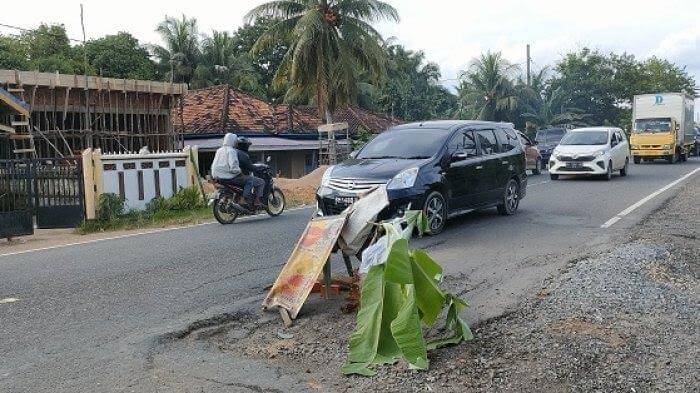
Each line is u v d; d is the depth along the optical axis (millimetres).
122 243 9953
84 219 12430
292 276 5812
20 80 18719
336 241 5730
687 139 32781
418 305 4645
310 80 33406
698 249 8430
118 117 21891
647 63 71750
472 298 6129
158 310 5988
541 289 6355
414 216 5094
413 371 4406
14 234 10930
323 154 32062
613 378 4258
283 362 4695
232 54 52906
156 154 14141
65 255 8961
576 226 10398
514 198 12086
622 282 6395
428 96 51656
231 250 9031
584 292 6090
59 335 5281
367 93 47812
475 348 4809
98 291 6734
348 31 32875
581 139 21109
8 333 5348
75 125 21297
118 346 5008
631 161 32781
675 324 5219
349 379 4344
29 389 4203
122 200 13117
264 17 33719
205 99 35531
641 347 4746
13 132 16969
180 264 8094
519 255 8086
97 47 44000
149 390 4176
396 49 51688
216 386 4246
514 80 55250
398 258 4422
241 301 6273
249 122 33500
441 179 9789
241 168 12211
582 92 60562
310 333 5320
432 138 10453
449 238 9508
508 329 5215
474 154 10875
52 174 12344
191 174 14984
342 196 9375
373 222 5672
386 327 4559
